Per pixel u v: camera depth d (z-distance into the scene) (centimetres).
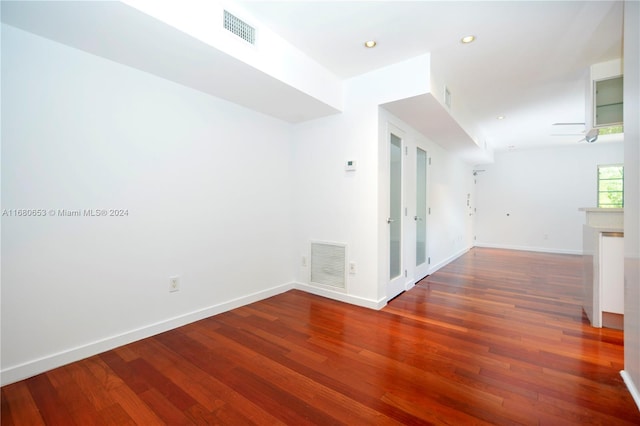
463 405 157
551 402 158
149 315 238
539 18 216
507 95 371
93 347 207
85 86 202
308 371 189
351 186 319
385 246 317
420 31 233
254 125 322
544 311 297
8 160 173
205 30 190
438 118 346
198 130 269
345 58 277
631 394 163
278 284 356
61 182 193
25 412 151
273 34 237
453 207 591
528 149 712
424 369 191
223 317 279
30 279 182
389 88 289
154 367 193
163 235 246
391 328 255
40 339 186
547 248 697
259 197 330
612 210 260
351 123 318
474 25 225
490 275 454
